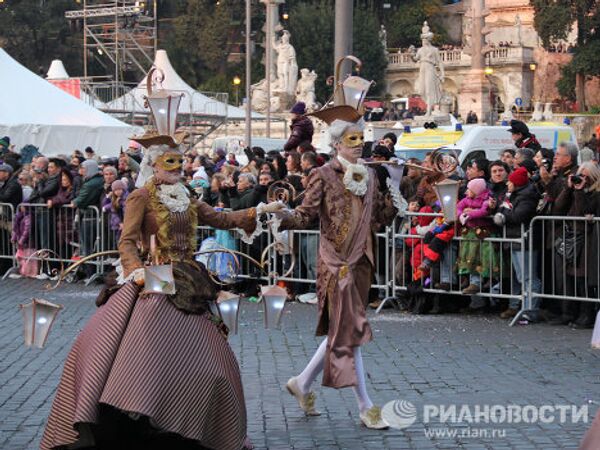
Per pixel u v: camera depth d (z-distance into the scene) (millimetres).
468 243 12883
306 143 14977
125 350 6230
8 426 7922
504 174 12953
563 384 9188
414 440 7414
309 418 8055
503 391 8898
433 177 7855
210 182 16984
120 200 16266
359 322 7680
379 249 13938
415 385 9188
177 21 75000
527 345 11148
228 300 6773
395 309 13883
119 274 6746
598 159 19906
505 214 12562
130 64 69688
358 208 7746
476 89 50312
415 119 43812
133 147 18797
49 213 17203
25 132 23375
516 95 73375
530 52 74250
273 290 7238
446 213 7688
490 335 11805
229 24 73750
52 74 45500
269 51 43156
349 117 7801
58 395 6398
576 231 12172
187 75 74750
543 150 14281
